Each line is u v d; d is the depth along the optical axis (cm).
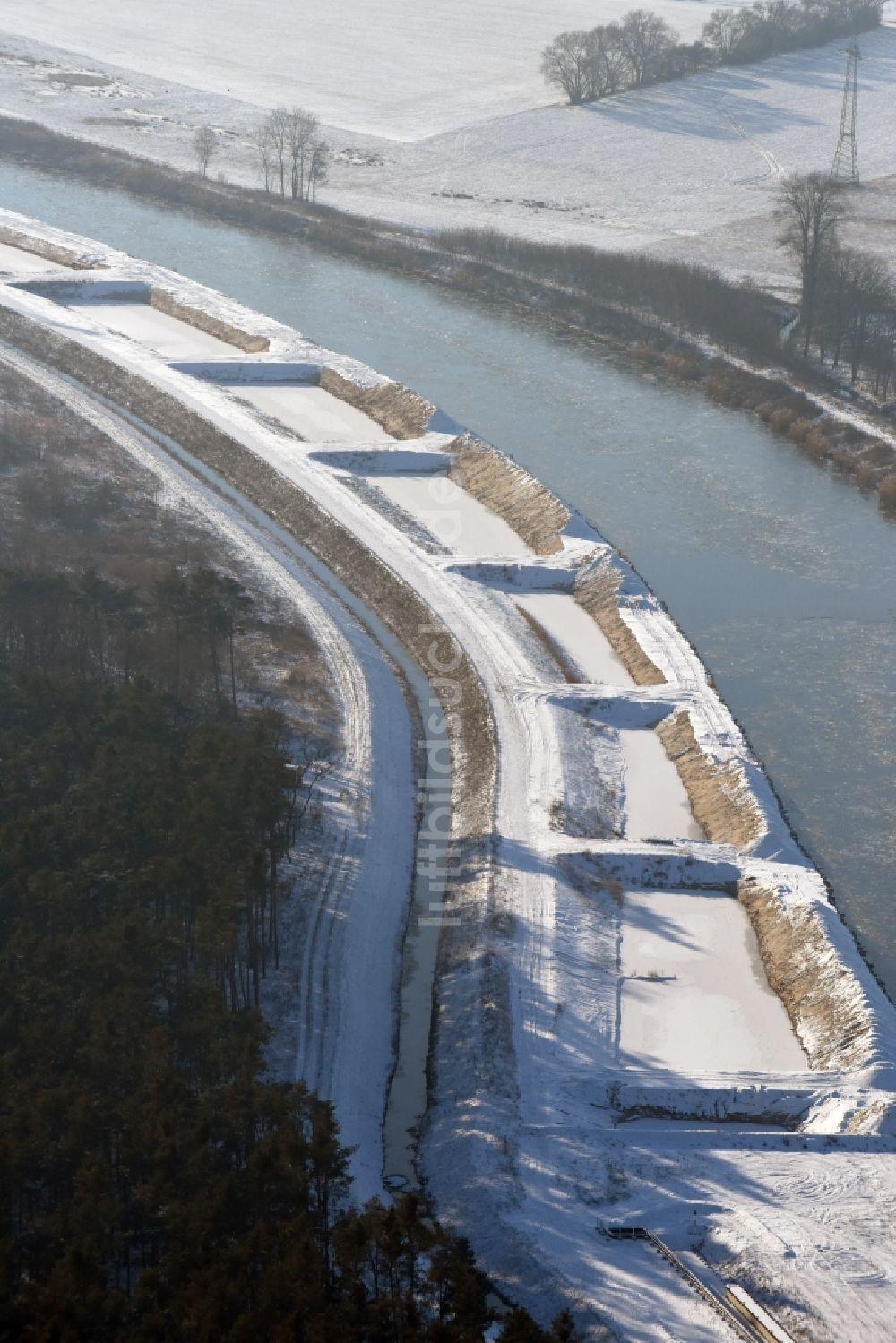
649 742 10450
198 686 10350
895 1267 6400
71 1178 6184
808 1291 6256
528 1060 7531
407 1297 5797
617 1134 7100
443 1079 7506
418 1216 6481
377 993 8138
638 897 8950
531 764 9900
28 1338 5303
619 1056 7675
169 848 7781
